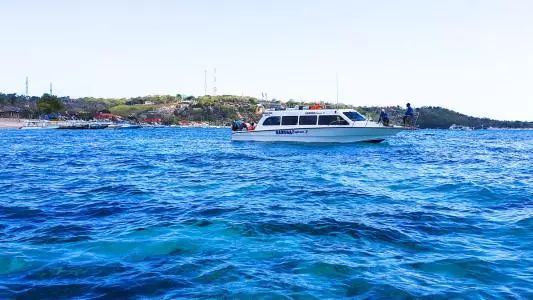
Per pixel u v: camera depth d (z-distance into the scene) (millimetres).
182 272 7555
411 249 8883
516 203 13766
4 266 7844
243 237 9656
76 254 8508
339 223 10883
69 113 181875
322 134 39562
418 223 11000
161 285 7004
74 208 12898
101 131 112312
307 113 40250
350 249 8844
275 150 36969
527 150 44312
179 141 62000
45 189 16672
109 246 9008
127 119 194625
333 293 6754
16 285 7016
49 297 6586
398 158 30469
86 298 6555
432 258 8320
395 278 7332
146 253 8570
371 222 11023
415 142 56344
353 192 15891
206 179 19578
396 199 14500
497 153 38656
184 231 10141
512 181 19062
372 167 24562
